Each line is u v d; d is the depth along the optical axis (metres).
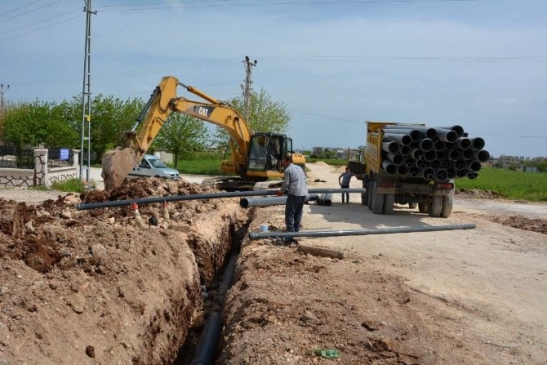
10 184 23.17
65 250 6.74
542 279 8.60
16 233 6.86
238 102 50.25
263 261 8.71
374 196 15.20
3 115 48.16
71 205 12.16
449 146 13.59
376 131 16.36
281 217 13.39
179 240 9.26
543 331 6.23
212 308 8.70
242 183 21.75
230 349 5.57
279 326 5.84
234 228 14.36
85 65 25.17
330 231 10.40
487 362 5.27
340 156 80.12
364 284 7.70
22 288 5.13
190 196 10.72
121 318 5.90
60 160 28.92
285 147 22.00
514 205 24.41
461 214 16.84
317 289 7.27
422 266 9.05
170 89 16.86
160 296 7.07
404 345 5.52
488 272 8.89
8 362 4.15
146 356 6.04
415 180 15.20
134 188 13.07
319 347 5.36
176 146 47.25
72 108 51.66
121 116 52.38
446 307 6.93
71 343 4.91
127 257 7.07
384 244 10.89
